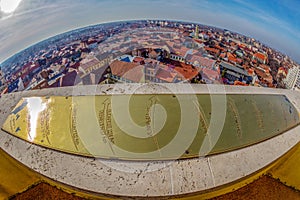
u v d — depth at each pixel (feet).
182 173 12.86
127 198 12.32
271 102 15.31
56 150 13.41
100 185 12.55
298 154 14.61
